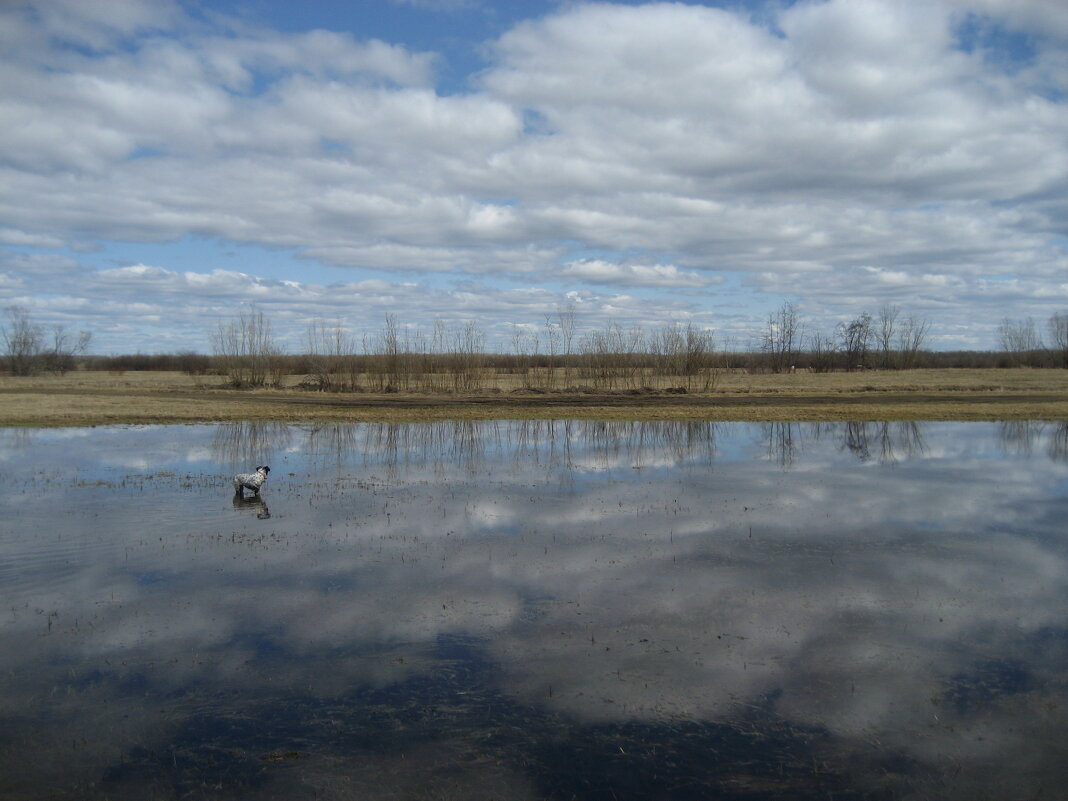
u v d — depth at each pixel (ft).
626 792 19.10
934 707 23.29
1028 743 21.25
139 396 149.69
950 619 30.01
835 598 32.30
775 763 20.36
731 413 115.96
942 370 252.01
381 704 23.41
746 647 27.45
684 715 22.82
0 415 107.86
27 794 18.85
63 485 56.39
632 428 100.99
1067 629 29.04
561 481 59.26
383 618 29.91
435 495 53.36
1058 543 40.78
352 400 141.18
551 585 33.78
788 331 271.08
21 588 33.09
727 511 48.26
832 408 120.57
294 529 43.27
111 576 34.71
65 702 23.34
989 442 84.02
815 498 52.39
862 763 20.36
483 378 186.19
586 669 25.73
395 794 18.99
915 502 51.11
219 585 33.58
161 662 26.04
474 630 28.84
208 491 54.39
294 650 27.04
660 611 30.76
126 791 19.04
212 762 20.31
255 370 175.83
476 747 21.11
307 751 20.89
